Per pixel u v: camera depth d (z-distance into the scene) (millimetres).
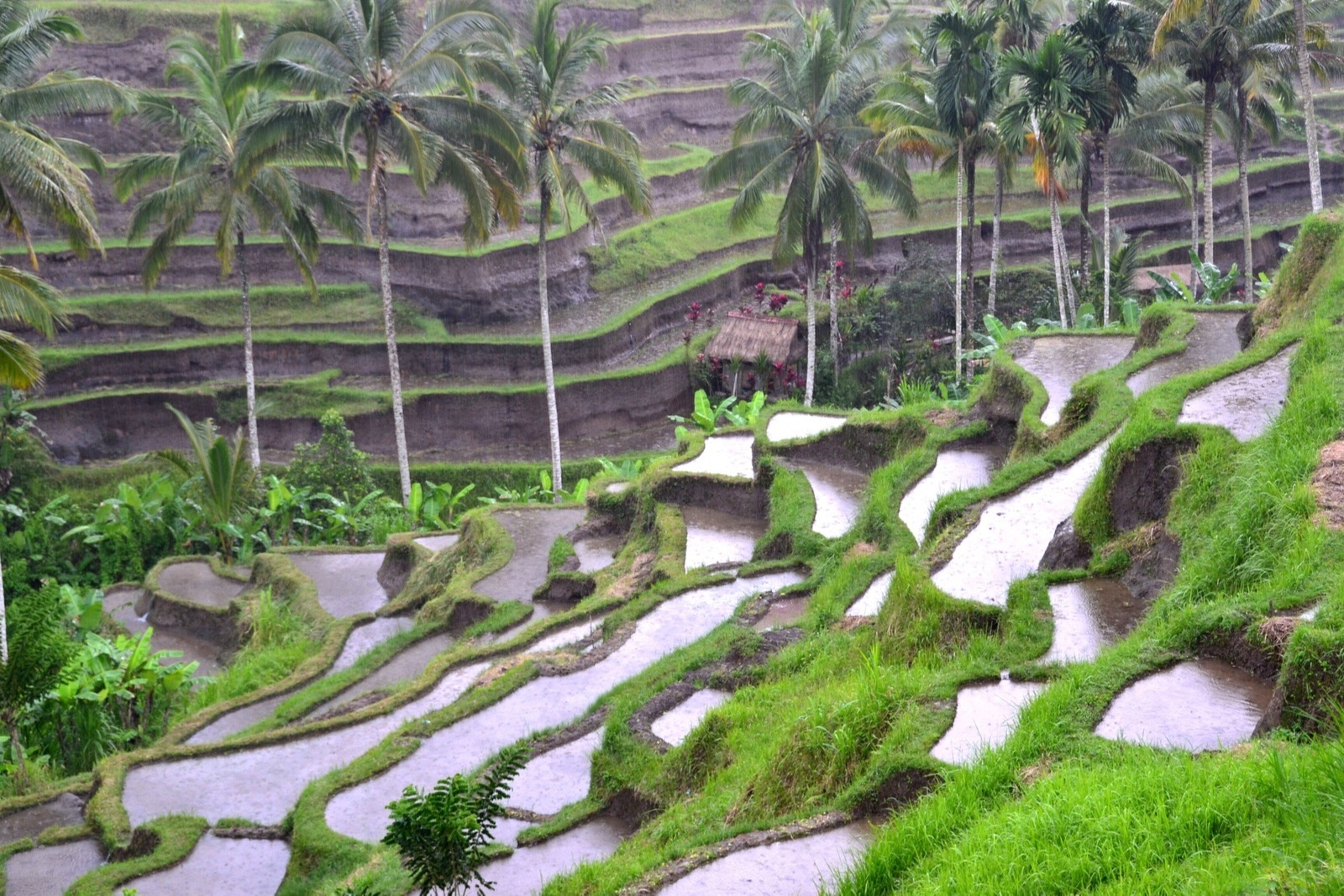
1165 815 7055
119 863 14039
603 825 12875
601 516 25500
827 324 48656
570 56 33594
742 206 37562
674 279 54938
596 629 18781
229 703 20234
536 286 51000
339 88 30609
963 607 12680
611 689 16125
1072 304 38844
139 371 43406
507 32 32156
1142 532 13484
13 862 14797
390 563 28078
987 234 57125
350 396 43875
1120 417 17109
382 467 41219
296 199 36094
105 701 21531
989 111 36500
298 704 19156
